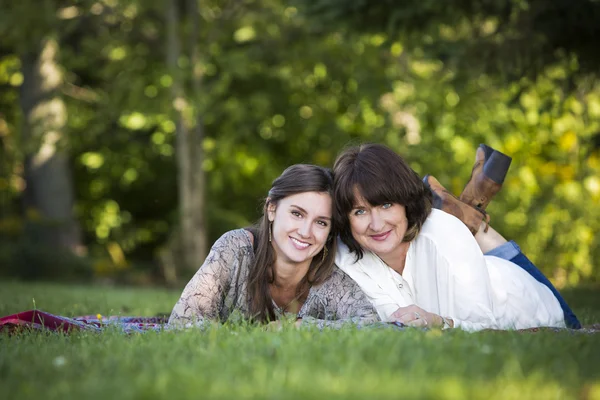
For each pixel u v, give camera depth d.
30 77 32.59
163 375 4.95
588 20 15.05
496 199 33.16
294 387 4.57
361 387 4.55
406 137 32.78
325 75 32.97
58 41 31.67
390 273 8.69
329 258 8.54
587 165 30.97
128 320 9.77
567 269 32.34
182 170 31.64
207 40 31.58
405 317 7.91
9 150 37.31
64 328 8.06
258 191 38.41
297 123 35.22
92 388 4.72
